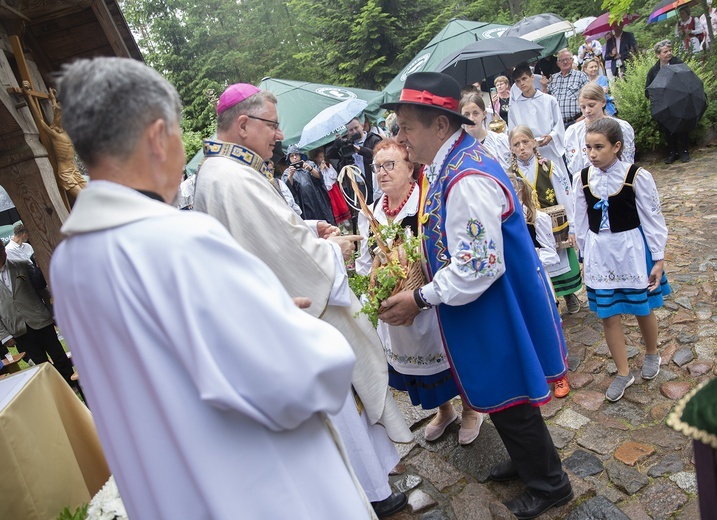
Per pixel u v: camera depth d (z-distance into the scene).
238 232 1.99
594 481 2.51
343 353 1.17
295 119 9.91
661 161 8.41
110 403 1.17
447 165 2.14
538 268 2.19
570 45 16.75
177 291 1.05
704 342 3.43
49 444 2.16
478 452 2.84
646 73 8.73
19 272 5.48
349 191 7.80
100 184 1.14
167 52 25.39
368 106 10.19
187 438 1.10
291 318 1.13
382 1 18.88
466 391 2.25
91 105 1.10
